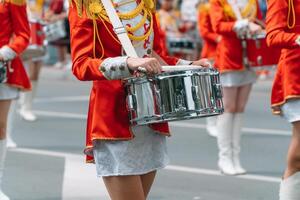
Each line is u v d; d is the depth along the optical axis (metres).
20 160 17.12
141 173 8.35
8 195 14.05
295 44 9.56
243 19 15.18
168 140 19.83
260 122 22.64
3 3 12.86
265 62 15.15
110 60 7.97
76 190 14.38
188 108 7.93
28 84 13.42
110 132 8.22
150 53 8.59
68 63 36.47
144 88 7.98
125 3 8.40
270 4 9.84
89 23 8.26
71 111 24.91
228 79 15.45
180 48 26.86
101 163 8.40
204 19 18.58
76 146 18.86
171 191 14.34
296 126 10.05
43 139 19.81
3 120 13.20
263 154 17.91
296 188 10.05
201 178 15.41
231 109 15.62
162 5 27.05
